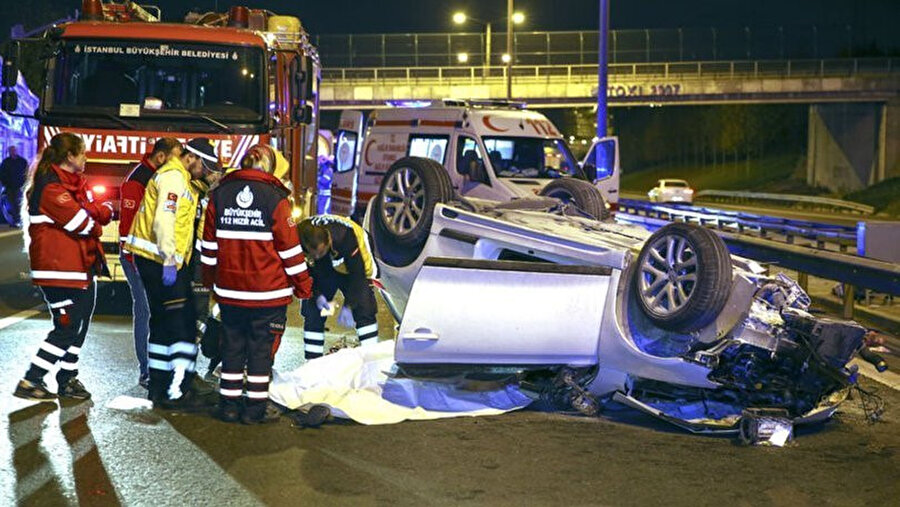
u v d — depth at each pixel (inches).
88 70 463.2
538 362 289.6
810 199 2186.3
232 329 275.6
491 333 278.8
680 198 2283.5
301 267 272.7
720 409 294.7
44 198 282.5
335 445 258.4
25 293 510.6
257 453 249.6
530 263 279.4
